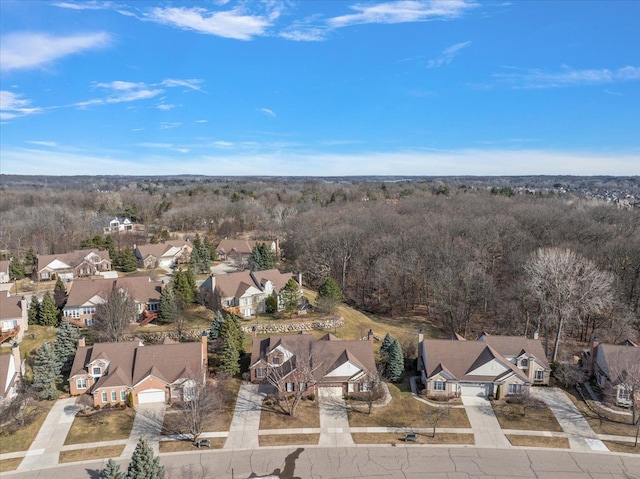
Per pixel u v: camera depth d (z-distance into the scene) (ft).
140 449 121.90
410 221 378.32
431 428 159.63
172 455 143.84
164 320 229.25
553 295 220.64
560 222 344.08
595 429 159.02
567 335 252.21
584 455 145.28
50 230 403.54
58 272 318.86
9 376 172.04
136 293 244.63
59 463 139.74
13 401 163.22
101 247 377.09
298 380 173.99
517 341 193.77
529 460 142.82
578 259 242.58
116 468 121.29
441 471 137.59
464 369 182.91
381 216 397.80
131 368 179.32
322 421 163.22
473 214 398.42
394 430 158.40
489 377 179.22
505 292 261.24
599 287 217.15
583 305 216.33
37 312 236.63
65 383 185.47
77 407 169.99
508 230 327.06
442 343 192.24
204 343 193.88
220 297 247.91
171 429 157.28
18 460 140.87
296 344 189.78
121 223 495.41
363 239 342.44
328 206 531.50
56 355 188.85
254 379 187.73
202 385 165.48
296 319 239.30
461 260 278.26
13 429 155.63
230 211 510.58
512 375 177.58
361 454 145.38
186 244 381.40
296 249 376.68
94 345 183.93
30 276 328.90
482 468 139.03
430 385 180.65
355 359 184.24
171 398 173.58
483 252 302.25
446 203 474.08
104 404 170.81
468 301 256.52
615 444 150.82
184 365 179.32
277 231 455.63
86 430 156.04
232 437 153.28
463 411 170.40
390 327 259.39
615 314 245.65
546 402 175.73
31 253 351.46
